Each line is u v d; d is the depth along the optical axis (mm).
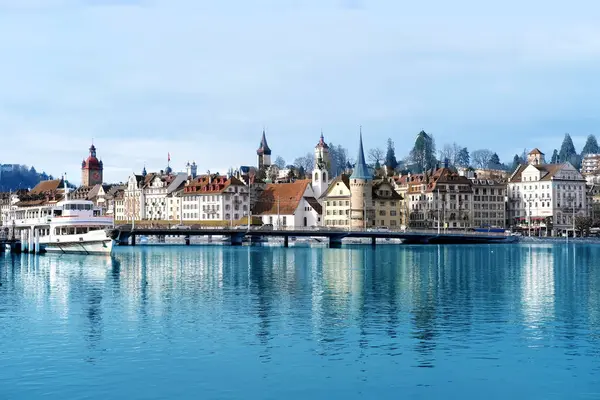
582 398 45781
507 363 52875
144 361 53406
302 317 69812
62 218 162500
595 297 84625
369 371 50938
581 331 63219
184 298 83250
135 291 89938
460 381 48812
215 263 137875
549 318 69375
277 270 121000
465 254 173625
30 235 164750
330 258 155000
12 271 118688
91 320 68438
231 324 66250
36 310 74375
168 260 146750
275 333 62344
